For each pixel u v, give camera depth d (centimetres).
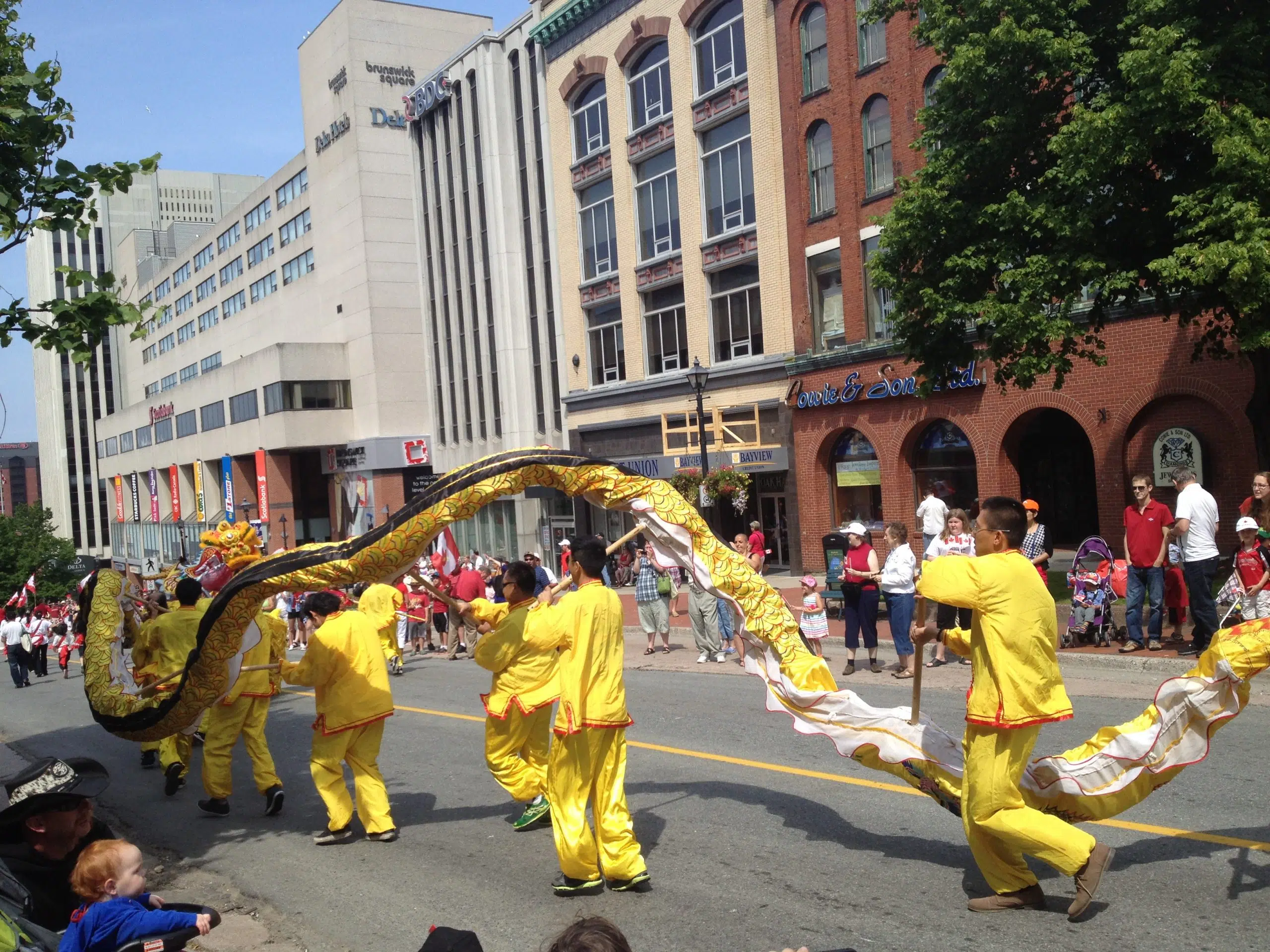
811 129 2577
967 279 1491
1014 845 488
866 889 551
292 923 584
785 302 2700
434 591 700
